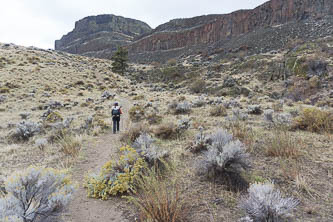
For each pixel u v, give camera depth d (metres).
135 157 4.59
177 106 14.38
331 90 27.69
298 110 12.90
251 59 62.50
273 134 7.03
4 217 2.18
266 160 4.94
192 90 45.00
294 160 4.72
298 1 113.06
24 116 14.70
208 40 149.75
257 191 2.69
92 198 3.86
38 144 7.48
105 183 4.12
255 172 4.29
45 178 2.80
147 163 4.62
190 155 5.68
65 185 3.01
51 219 2.69
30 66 38.34
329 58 38.22
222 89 36.25
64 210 2.80
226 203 3.28
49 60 48.19
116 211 3.41
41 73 35.66
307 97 29.00
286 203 2.50
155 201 2.95
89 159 6.21
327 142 6.01
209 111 13.54
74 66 50.66
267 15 124.62
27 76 32.28
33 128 9.66
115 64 69.00
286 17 115.38
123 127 11.09
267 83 41.69
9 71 32.59
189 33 161.38
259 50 88.44
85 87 35.62
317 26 88.94
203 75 62.81
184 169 4.69
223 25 146.00
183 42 162.50
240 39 119.75
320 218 2.78
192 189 3.75
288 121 8.27
